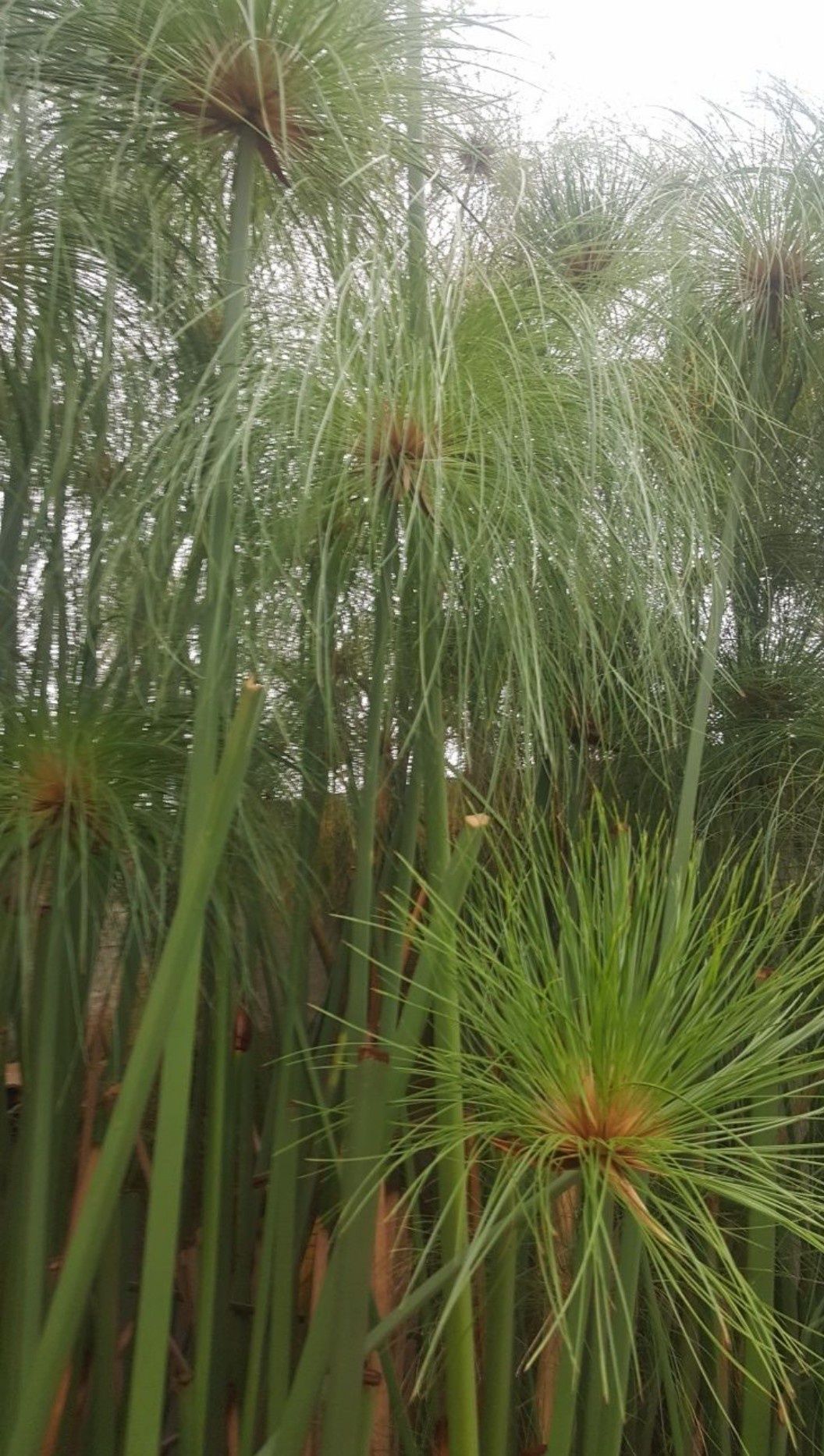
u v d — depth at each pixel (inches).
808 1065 22.4
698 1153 20.6
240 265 27.7
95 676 31.1
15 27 27.7
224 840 23.5
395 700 30.5
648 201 39.3
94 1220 23.2
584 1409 32.4
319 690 31.5
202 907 23.6
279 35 26.3
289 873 31.7
